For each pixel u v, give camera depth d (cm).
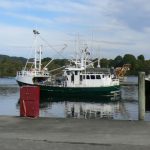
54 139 1052
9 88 9194
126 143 996
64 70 6344
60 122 1369
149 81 4606
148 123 1338
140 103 1459
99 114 3938
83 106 4878
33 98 1491
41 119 1439
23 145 973
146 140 1038
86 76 6244
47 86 6203
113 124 1319
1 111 4069
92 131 1190
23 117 1484
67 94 6225
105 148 941
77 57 6412
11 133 1155
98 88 6219
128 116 3678
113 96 6331
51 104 5128
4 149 927
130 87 9725
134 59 16962
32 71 6531
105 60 11950
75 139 1054
